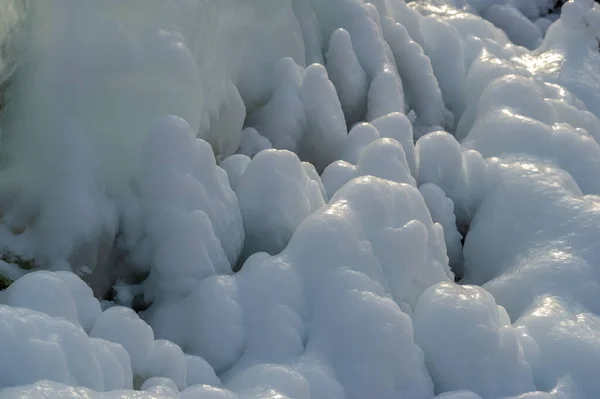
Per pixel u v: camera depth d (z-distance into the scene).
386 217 3.24
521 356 3.01
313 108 4.33
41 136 3.17
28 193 3.16
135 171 3.25
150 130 3.18
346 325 2.84
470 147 4.71
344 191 3.27
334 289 2.93
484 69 5.49
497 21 7.70
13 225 3.15
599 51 6.30
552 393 2.89
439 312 2.95
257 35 4.32
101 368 2.36
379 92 4.84
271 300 2.92
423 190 4.14
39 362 2.16
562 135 4.61
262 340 2.85
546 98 5.27
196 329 2.90
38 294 2.46
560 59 6.08
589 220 3.73
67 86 3.16
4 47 3.16
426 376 2.89
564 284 3.43
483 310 2.96
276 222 3.36
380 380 2.77
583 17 6.21
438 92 5.34
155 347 2.62
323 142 4.36
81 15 3.15
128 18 3.22
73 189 3.12
